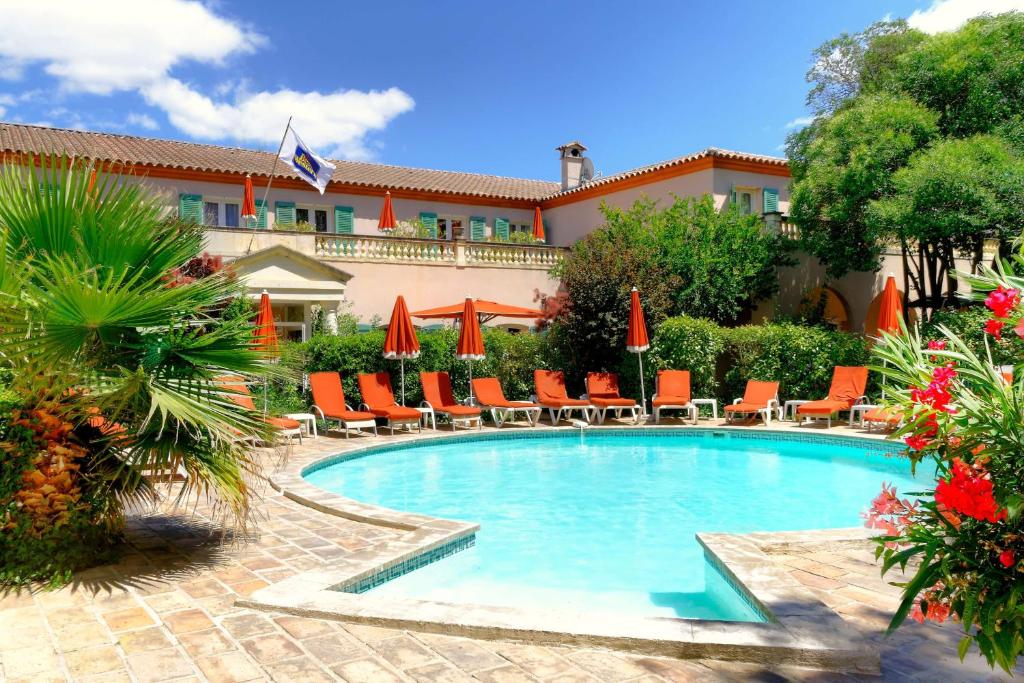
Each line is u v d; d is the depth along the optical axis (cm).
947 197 1620
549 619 407
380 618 414
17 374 463
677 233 2025
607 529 750
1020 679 348
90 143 2231
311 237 1998
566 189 2819
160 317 492
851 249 1961
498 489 959
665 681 347
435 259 2183
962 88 1794
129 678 343
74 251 509
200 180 2245
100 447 518
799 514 814
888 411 303
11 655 368
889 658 374
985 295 291
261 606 437
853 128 1845
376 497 911
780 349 1602
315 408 1352
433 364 1587
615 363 1766
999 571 246
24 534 477
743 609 471
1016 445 250
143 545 583
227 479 522
